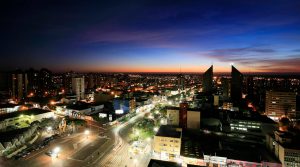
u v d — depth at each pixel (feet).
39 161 316.60
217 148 354.54
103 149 366.84
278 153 317.42
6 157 322.96
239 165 301.43
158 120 565.53
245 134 452.35
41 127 451.53
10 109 594.24
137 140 407.64
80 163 314.76
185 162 323.57
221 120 527.81
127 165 314.96
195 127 464.65
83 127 489.26
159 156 346.95
